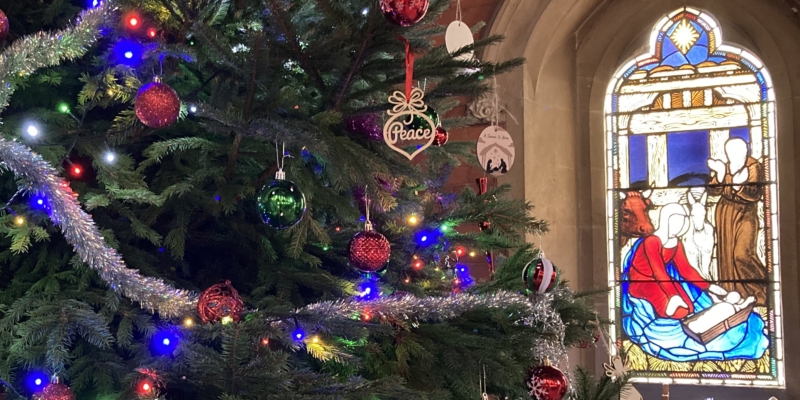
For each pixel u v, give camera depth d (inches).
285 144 42.8
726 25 110.0
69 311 36.2
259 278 51.2
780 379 103.7
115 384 39.9
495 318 47.4
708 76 111.7
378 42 41.8
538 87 110.7
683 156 112.0
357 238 43.4
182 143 44.5
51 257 43.8
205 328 37.3
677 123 112.7
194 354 34.8
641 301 111.2
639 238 112.6
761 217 106.9
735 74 110.3
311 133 38.8
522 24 105.7
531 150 107.6
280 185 38.9
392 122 43.8
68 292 40.0
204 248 55.9
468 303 43.2
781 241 104.5
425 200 58.9
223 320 34.1
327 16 44.3
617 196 114.0
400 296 45.8
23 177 34.0
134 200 42.6
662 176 112.7
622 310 111.9
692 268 109.5
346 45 42.2
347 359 40.5
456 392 48.9
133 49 40.6
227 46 38.9
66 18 47.3
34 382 36.9
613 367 73.3
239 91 48.9
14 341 35.7
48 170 32.7
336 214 54.4
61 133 43.3
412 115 43.6
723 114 110.4
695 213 110.3
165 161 51.6
